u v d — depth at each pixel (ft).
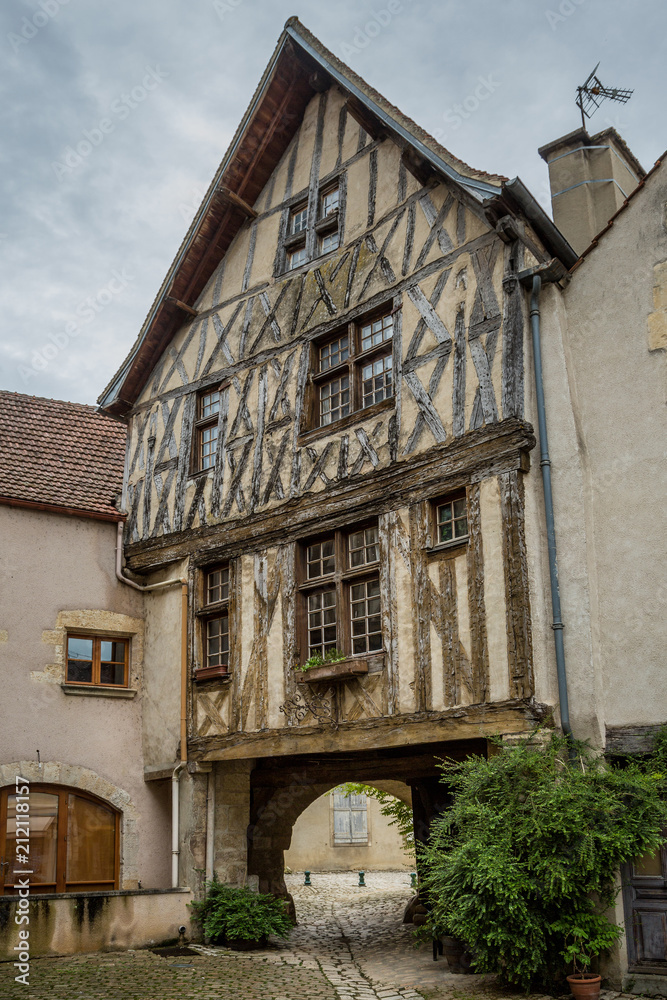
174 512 36.47
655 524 24.41
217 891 32.12
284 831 36.42
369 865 61.98
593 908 21.79
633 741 23.66
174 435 37.60
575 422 25.76
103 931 28.89
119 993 22.50
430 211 29.68
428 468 27.43
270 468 32.94
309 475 31.32
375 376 30.66
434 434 27.55
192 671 34.30
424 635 26.45
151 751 35.68
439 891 22.88
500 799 22.70
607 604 24.88
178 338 38.93
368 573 28.78
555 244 27.20
